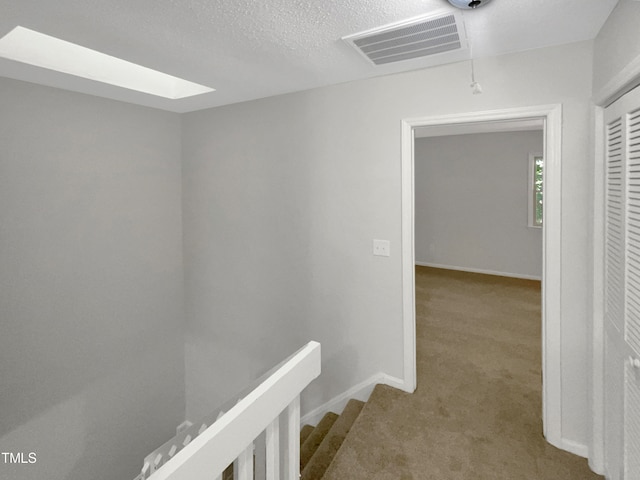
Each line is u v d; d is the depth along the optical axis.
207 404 3.57
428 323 3.82
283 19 1.59
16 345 2.46
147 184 3.21
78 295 2.78
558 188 1.90
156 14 1.54
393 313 2.50
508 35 1.76
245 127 3.03
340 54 1.98
